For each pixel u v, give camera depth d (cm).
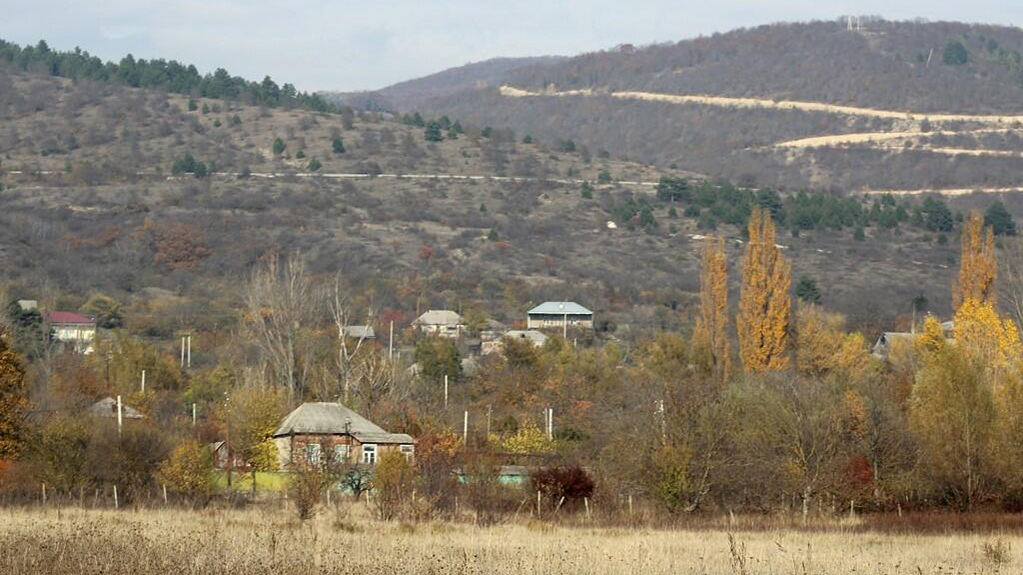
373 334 18888
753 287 15462
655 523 7762
